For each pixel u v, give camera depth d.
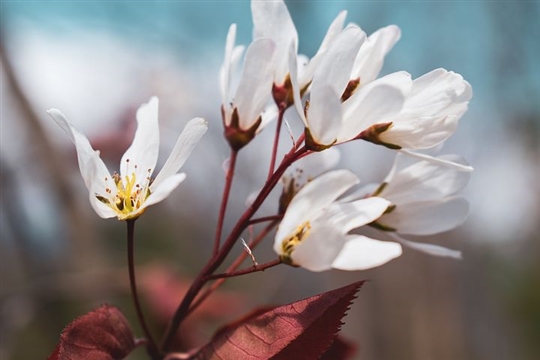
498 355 0.73
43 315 0.37
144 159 0.15
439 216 0.16
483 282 0.76
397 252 0.13
